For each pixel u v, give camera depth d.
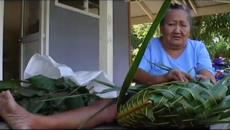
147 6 5.43
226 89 0.85
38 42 4.29
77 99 1.12
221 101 0.81
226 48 6.52
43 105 1.07
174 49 1.74
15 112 0.85
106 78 1.36
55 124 0.85
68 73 1.25
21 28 4.66
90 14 5.05
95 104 0.98
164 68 1.42
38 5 4.32
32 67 1.36
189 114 0.76
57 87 1.20
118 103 0.90
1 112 0.88
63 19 4.54
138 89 0.97
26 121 0.83
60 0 4.50
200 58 1.74
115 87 1.13
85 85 1.23
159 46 1.76
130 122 0.85
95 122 0.91
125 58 5.74
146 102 0.75
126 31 5.76
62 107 1.10
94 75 1.30
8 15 5.01
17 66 4.98
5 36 5.07
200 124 0.80
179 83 0.86
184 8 1.73
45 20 4.25
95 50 5.15
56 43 4.42
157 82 1.32
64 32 4.56
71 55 4.68
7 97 0.88
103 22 3.13
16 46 5.01
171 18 1.68
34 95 1.11
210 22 6.93
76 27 4.78
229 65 4.07
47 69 1.34
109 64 3.11
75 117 0.89
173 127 0.84
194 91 0.78
